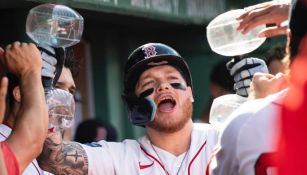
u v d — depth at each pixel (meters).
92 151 6.73
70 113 6.26
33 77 5.39
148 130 6.91
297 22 4.05
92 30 13.43
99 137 10.94
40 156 6.47
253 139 4.22
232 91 9.89
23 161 5.09
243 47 6.60
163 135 6.81
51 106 6.13
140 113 6.77
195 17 12.66
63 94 6.21
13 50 5.46
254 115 4.27
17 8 10.16
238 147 4.28
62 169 6.56
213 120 6.95
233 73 6.89
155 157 6.80
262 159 4.16
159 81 6.74
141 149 6.88
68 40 6.25
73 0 8.66
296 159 3.82
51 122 6.20
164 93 6.70
